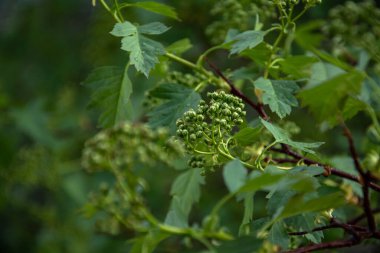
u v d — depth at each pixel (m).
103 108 0.88
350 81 0.80
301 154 0.87
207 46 1.26
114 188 0.96
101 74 0.87
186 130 0.80
